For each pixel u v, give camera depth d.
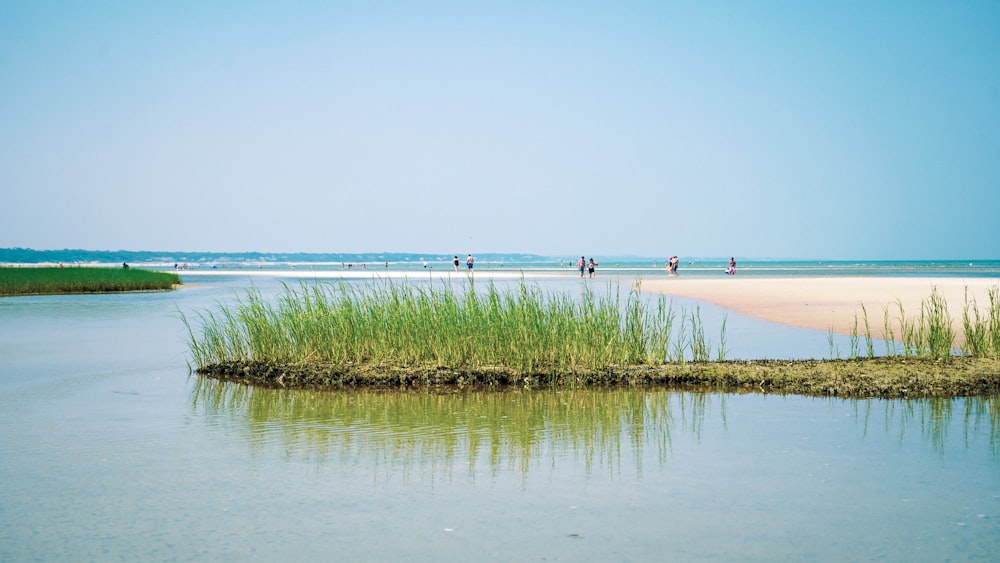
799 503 6.79
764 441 8.99
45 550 5.82
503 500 6.93
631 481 7.47
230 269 108.12
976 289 36.06
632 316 15.25
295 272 87.94
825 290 37.78
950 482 7.36
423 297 15.18
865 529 6.18
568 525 6.31
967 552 5.71
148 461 8.21
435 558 5.65
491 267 115.25
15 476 7.65
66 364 15.41
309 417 10.48
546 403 11.42
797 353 16.25
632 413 10.66
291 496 7.05
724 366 13.77
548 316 14.76
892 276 67.94
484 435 9.40
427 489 7.25
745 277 64.44
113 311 29.25
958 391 11.87
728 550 5.77
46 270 49.72
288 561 5.61
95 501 6.92
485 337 14.28
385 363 14.13
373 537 6.06
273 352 14.81
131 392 12.38
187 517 6.51
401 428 9.80
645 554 5.71
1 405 11.23
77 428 9.77
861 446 8.73
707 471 7.79
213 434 9.45
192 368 14.89
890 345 17.38
